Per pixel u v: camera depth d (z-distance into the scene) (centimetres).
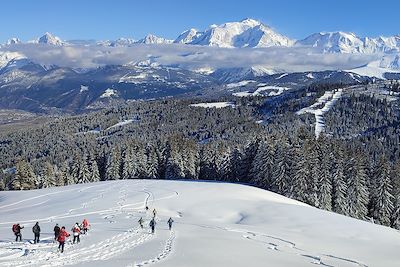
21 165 12175
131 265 2930
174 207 7206
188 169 12050
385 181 8631
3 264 2953
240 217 6600
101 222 5447
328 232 5466
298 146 9262
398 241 5119
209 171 12150
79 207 7156
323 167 8769
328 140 10606
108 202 7556
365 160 9850
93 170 12625
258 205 7175
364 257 4084
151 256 3284
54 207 7350
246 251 3753
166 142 13712
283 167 9219
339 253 4194
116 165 12588
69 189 9744
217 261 3219
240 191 8494
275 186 9312
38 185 12425
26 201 8706
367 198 8725
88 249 3575
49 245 3716
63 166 12888
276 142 10662
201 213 6800
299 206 7181
